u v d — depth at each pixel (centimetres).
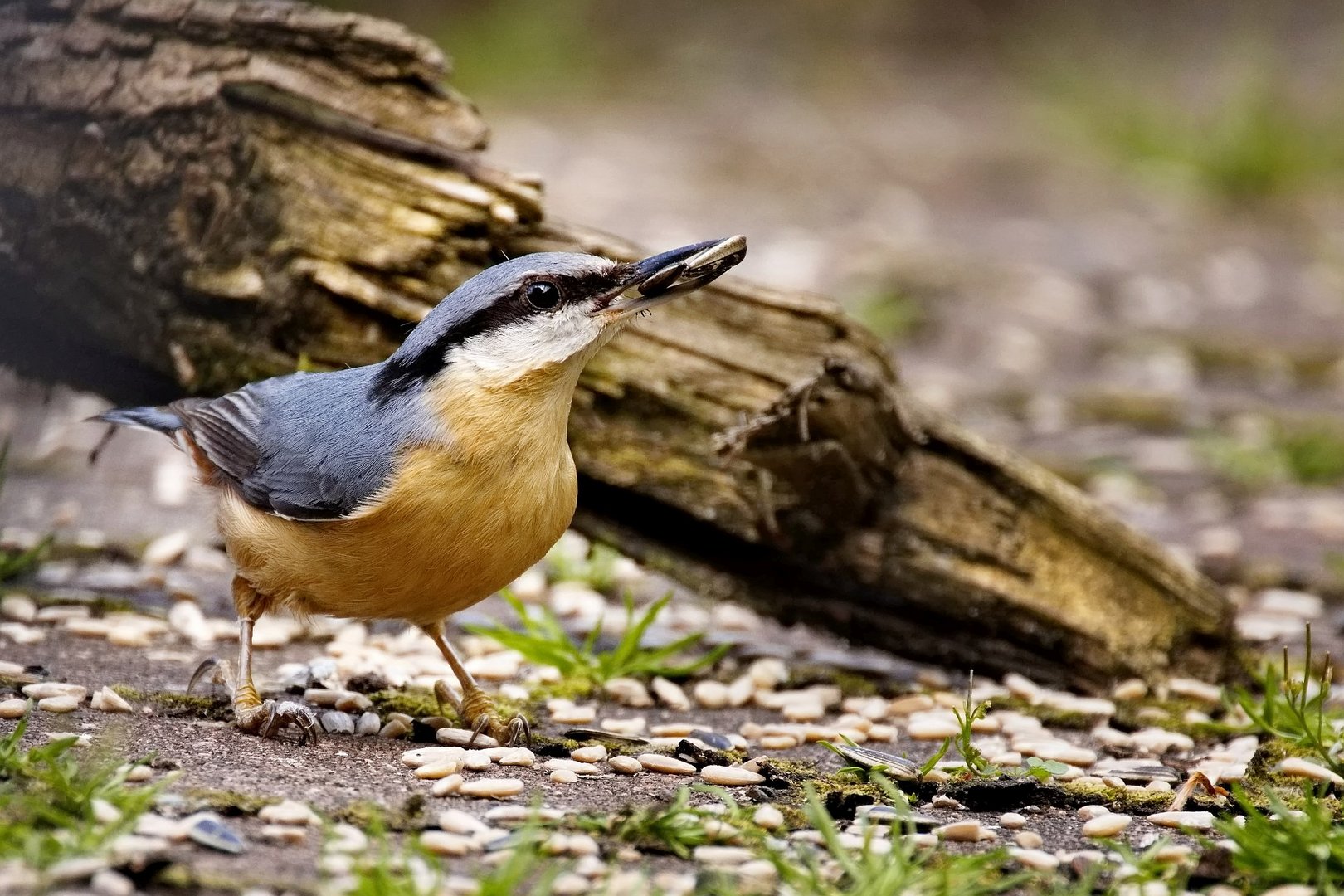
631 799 786
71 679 939
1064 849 755
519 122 3500
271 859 655
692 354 1066
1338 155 3275
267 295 1048
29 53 1056
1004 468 1085
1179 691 1078
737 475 1060
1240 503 1639
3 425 1647
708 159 3241
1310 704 935
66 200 1058
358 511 819
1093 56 4269
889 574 1082
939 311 2322
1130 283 2533
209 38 1045
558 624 1206
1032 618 1083
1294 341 2248
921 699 1032
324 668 987
